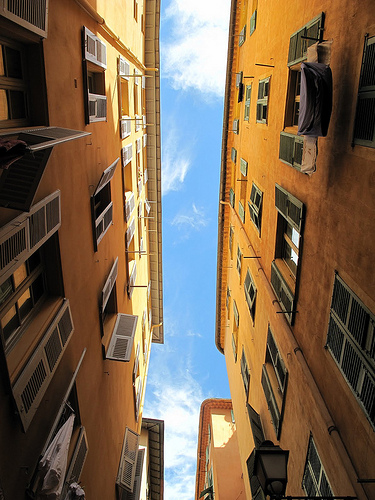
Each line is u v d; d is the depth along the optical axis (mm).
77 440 6613
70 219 6578
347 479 4734
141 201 16266
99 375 8609
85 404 7391
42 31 5164
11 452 4289
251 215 11914
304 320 6840
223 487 16438
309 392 6227
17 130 4578
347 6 5223
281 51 8625
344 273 5215
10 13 4324
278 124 8820
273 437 8648
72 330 6223
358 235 4848
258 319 10703
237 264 14742
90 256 7836
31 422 4922
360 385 4629
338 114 5430
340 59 5387
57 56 6051
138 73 14703
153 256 20203
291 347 7340
